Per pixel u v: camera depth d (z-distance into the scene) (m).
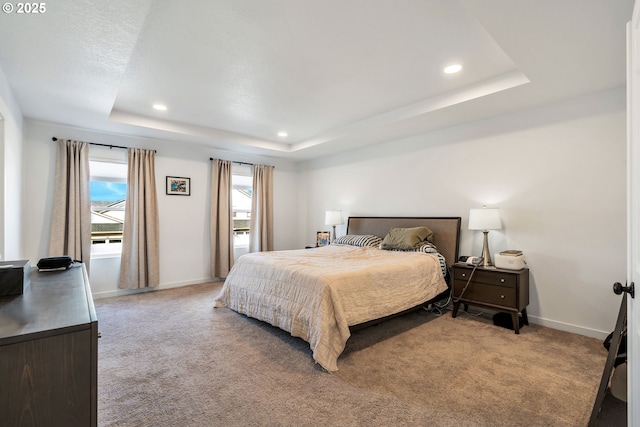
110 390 2.00
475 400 1.89
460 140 3.86
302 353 2.55
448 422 1.69
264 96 3.30
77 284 1.58
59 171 3.86
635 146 1.14
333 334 2.39
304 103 3.51
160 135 4.38
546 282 3.15
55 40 2.01
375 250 4.01
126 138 4.40
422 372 2.24
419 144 4.31
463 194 3.83
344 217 5.45
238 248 5.59
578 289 2.96
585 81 2.62
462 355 2.51
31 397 0.90
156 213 4.61
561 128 3.07
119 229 4.53
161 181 4.71
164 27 2.07
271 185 5.94
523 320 3.20
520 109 3.29
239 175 5.60
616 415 1.63
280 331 3.02
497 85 2.84
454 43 2.29
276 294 2.94
